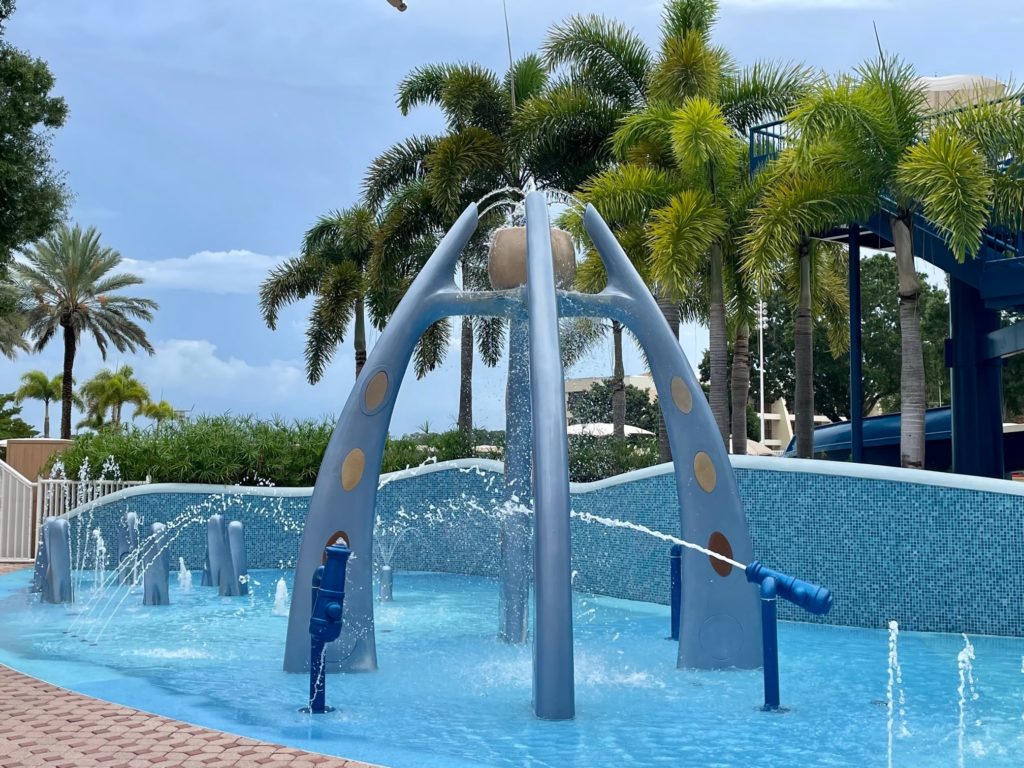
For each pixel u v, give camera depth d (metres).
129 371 70.38
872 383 45.00
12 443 20.45
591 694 6.56
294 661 7.38
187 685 6.93
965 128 12.81
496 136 22.27
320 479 7.48
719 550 7.46
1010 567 9.00
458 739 5.42
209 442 17.58
